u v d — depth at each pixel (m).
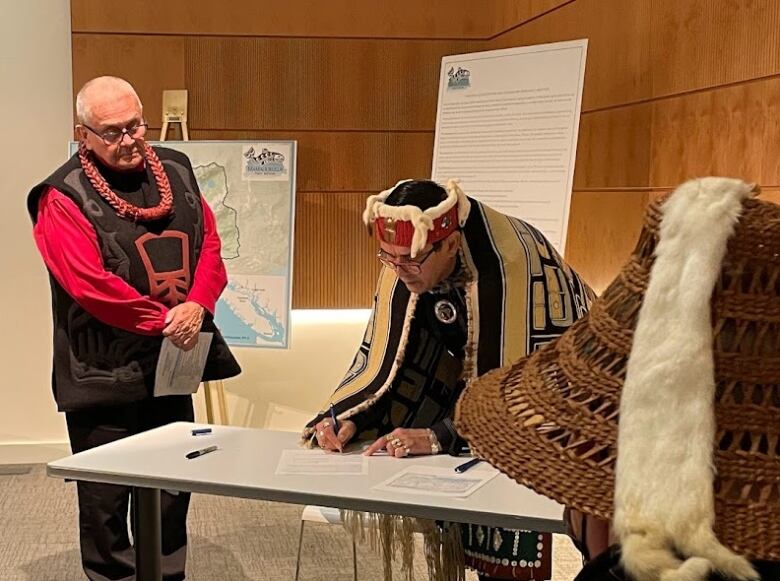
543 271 2.19
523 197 3.61
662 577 0.64
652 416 0.70
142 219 2.87
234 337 4.25
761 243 0.71
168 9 4.54
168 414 3.00
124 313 2.77
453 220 2.07
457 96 3.89
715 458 0.68
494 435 0.85
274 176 4.16
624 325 0.78
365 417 2.25
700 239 0.71
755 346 0.70
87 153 2.87
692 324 0.70
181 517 2.98
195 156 4.18
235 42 4.61
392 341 2.24
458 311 2.18
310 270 4.77
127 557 2.98
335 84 4.70
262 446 2.25
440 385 2.27
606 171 3.70
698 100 3.05
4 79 4.48
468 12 4.78
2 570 3.35
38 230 2.81
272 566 3.42
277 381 4.79
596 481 0.75
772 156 2.67
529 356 0.96
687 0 3.09
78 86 4.53
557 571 3.43
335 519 2.53
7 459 4.63
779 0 2.62
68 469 2.06
